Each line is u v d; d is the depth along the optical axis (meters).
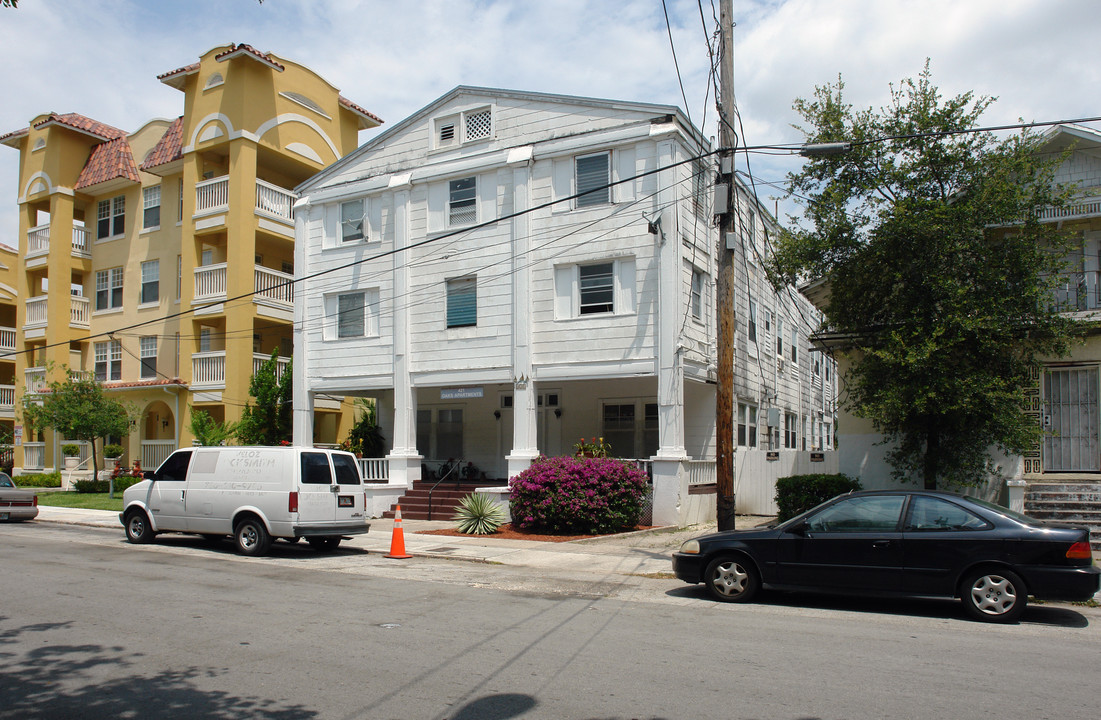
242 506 14.57
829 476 17.41
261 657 7.28
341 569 13.05
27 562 13.25
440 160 22.28
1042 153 16.70
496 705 5.96
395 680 6.58
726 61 13.67
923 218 13.91
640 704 6.00
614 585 11.67
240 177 26.41
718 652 7.54
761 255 26.72
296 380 24.27
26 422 27.77
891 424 15.10
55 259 31.45
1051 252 14.54
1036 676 6.78
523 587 11.44
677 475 18.48
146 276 30.33
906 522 9.57
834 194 14.99
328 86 30.22
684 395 22.05
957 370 13.95
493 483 22.22
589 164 20.20
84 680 6.56
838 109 15.45
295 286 24.56
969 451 14.72
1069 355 14.68
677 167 19.33
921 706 5.97
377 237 23.30
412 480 22.36
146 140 31.22
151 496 15.77
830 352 17.78
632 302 19.42
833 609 9.84
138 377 29.97
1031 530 9.01
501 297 21.03
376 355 23.00
